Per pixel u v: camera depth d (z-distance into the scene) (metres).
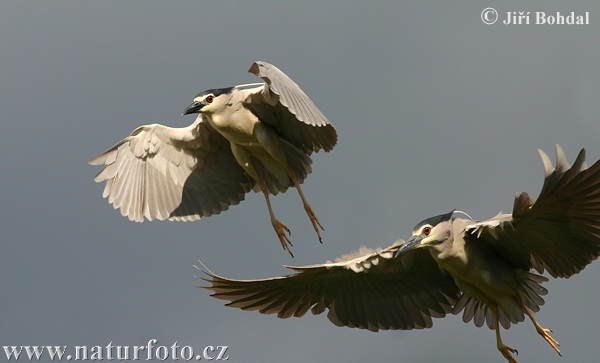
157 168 15.23
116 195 15.05
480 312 12.85
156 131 15.14
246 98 14.12
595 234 11.45
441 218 12.09
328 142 14.20
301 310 13.09
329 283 12.81
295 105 12.52
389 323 13.06
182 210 15.26
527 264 12.16
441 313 13.03
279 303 12.98
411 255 12.61
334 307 13.06
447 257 11.98
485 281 12.05
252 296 12.81
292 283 12.77
